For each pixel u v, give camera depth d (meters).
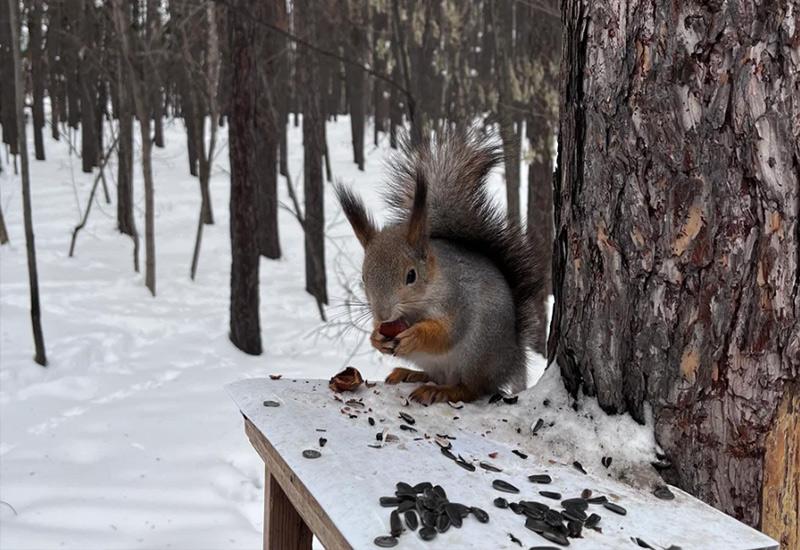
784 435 0.43
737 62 0.41
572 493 0.41
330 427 0.49
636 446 0.45
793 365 0.42
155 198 3.84
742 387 0.43
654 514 0.39
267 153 2.95
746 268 0.42
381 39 2.21
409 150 0.71
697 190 0.43
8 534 0.89
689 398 0.45
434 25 2.22
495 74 2.18
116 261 2.68
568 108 0.51
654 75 0.44
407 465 0.43
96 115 3.65
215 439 1.21
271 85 2.74
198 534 0.91
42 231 3.03
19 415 1.30
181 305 2.21
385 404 0.55
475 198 0.69
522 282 0.68
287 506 0.56
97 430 1.23
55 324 1.85
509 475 0.43
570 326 0.50
